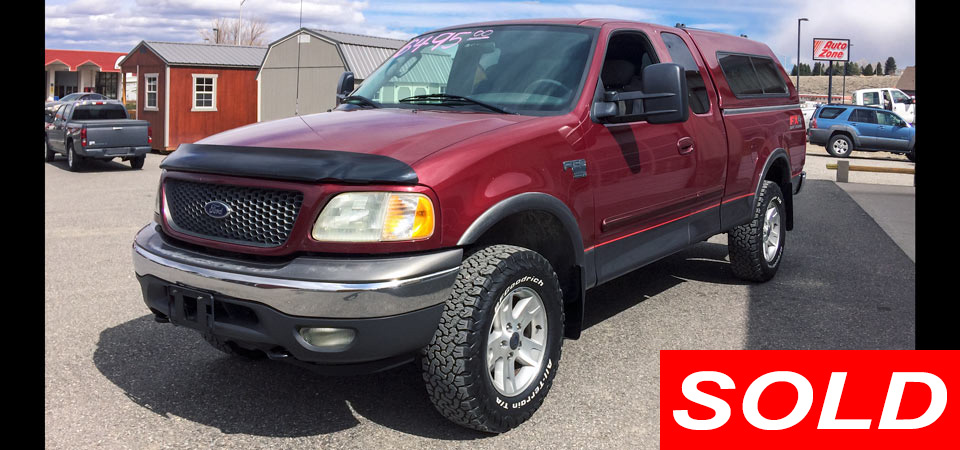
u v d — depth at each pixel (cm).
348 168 312
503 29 472
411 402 387
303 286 301
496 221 338
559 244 396
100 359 446
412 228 312
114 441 340
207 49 2719
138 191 1400
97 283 640
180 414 370
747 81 596
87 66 6181
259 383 411
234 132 383
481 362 328
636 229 451
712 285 632
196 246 346
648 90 406
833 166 1602
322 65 2480
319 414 372
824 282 650
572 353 460
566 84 416
